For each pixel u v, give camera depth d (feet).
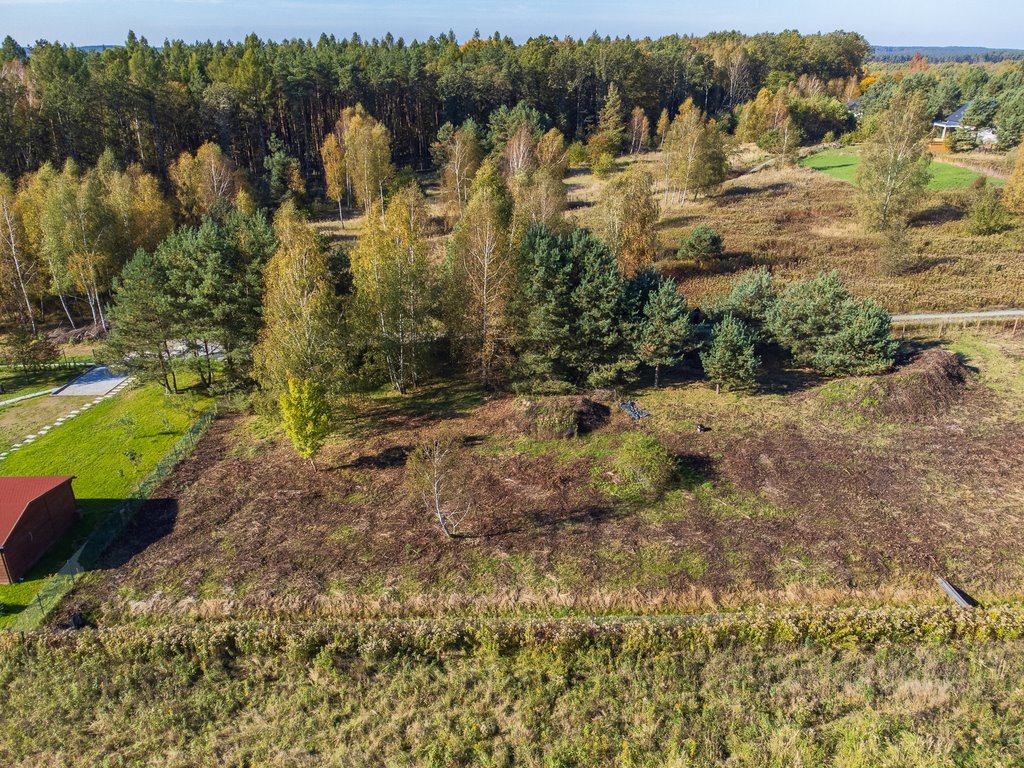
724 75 446.60
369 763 56.90
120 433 124.67
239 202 207.51
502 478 99.50
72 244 174.19
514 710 61.93
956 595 73.61
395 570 80.38
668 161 243.60
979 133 335.47
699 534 85.66
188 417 129.90
